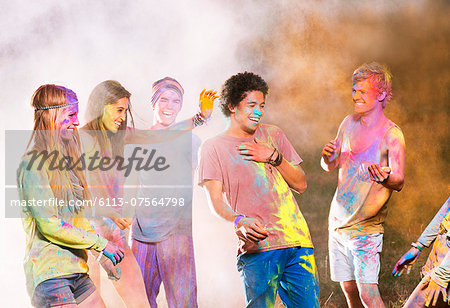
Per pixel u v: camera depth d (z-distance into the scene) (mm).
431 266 6414
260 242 6145
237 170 6363
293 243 6184
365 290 6949
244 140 6500
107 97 6910
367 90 7242
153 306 7230
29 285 5617
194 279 7195
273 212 6262
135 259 6984
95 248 5727
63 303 5582
